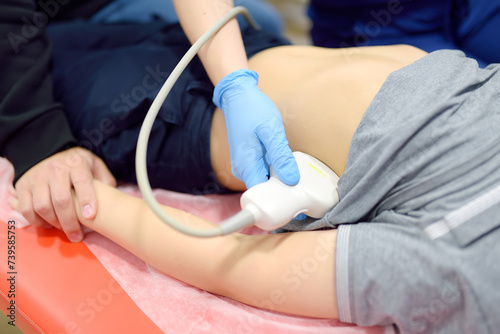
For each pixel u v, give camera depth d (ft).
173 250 2.22
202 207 2.97
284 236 2.14
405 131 1.89
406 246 1.83
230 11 2.54
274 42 3.07
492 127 1.87
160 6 4.10
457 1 3.91
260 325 2.16
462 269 1.74
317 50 2.92
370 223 1.97
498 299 1.71
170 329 2.17
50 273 2.38
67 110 3.00
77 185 2.51
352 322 2.04
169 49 2.98
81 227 2.60
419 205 1.90
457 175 1.85
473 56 3.97
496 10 3.64
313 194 2.01
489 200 1.77
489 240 1.76
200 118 2.69
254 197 1.90
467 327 1.80
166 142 2.80
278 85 2.65
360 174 2.00
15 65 2.90
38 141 2.72
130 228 2.34
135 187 3.06
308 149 2.45
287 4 5.58
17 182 2.64
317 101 2.43
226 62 2.48
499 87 1.98
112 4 4.19
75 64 3.15
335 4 4.07
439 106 1.90
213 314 2.22
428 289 1.80
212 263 2.15
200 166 2.77
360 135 2.08
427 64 2.13
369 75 2.35
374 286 1.86
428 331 1.93
